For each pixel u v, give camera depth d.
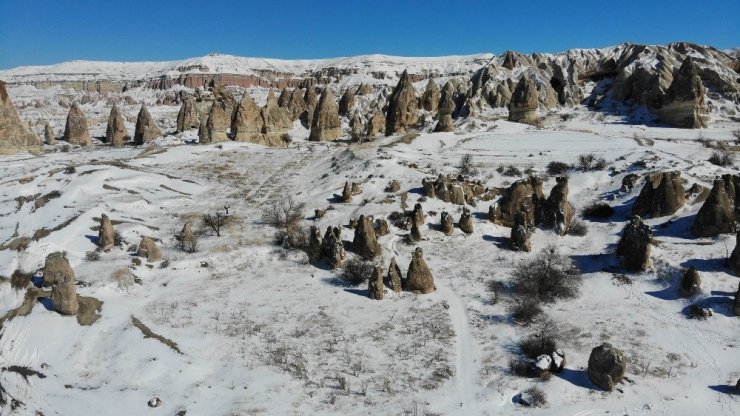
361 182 62.78
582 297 38.22
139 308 36.62
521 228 46.47
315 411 25.81
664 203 48.28
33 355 30.94
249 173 75.69
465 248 47.56
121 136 116.06
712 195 43.25
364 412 25.70
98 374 29.42
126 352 31.02
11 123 91.06
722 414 25.38
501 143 83.12
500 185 62.59
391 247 47.47
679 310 35.44
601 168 64.44
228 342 32.16
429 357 30.67
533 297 37.75
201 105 124.06
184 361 30.11
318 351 31.27
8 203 56.75
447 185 56.31
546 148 78.00
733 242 41.47
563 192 49.16
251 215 57.06
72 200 56.91
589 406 26.03
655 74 106.88
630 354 30.58
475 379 28.45
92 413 26.02
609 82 126.62
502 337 32.84
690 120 93.38
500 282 40.78
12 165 78.50
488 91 122.44
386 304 37.56
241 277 42.47
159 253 44.44
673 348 31.19
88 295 37.62
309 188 66.06
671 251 41.81
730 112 102.19
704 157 67.25
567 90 124.12
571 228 49.38
